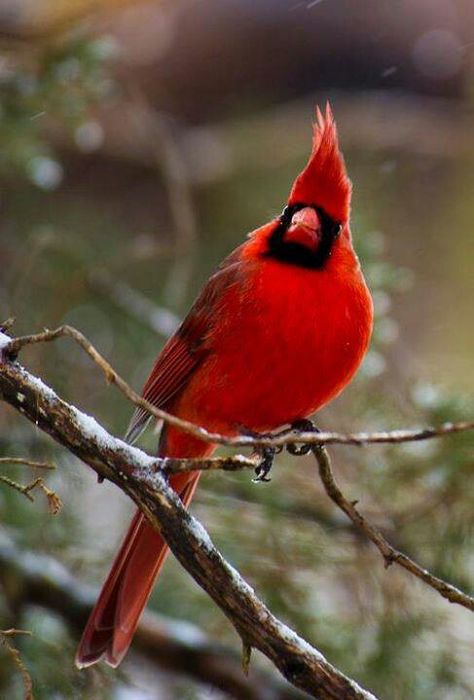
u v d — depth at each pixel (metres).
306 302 6.70
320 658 5.31
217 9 14.05
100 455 5.33
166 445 7.38
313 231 6.80
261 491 9.34
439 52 14.13
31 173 9.84
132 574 6.81
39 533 8.98
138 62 13.80
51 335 5.11
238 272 6.95
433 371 10.33
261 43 14.19
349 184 7.09
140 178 12.80
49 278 10.16
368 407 9.41
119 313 10.30
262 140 12.21
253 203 11.77
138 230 12.76
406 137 12.52
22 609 8.64
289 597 9.04
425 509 9.09
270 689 8.68
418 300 12.37
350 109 13.35
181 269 10.51
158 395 7.32
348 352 6.80
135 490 5.32
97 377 10.06
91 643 6.77
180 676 8.80
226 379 6.95
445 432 4.82
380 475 9.20
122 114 12.55
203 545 5.32
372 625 9.01
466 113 13.51
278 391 6.88
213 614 9.29
